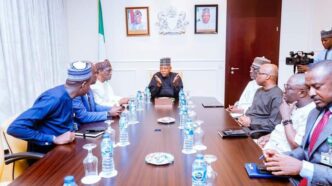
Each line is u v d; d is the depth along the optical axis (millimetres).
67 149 1523
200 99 3227
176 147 1523
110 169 1209
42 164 1311
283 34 4676
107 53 4898
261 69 2406
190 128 1567
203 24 4730
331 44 3186
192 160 1332
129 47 4875
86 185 1090
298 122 1667
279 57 4719
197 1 4684
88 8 4816
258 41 4719
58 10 4477
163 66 3387
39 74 3883
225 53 4801
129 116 2213
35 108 1622
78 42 4914
